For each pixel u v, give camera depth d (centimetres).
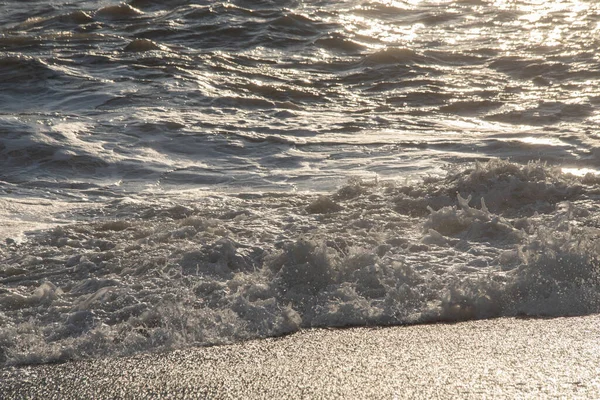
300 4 4394
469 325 961
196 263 1195
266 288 1071
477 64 3356
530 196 1519
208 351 904
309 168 2056
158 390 800
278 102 2823
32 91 2892
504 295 1027
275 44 3700
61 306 1062
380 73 3250
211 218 1548
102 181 1986
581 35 3753
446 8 4388
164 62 3291
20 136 2278
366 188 1659
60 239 1405
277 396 766
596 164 1978
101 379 837
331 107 2789
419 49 3581
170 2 4391
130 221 1545
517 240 1270
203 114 2619
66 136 2305
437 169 1984
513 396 735
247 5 4334
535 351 853
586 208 1453
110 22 4084
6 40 3681
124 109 2641
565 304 1005
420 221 1436
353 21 4091
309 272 1105
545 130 2380
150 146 2270
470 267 1160
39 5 4438
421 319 991
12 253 1348
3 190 1886
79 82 3000
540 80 3078
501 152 2127
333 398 754
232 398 768
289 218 1499
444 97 2880
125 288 1103
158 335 947
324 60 3459
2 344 939
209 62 3331
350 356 866
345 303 1023
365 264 1132
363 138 2352
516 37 3775
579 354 841
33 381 839
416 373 803
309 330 971
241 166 2100
